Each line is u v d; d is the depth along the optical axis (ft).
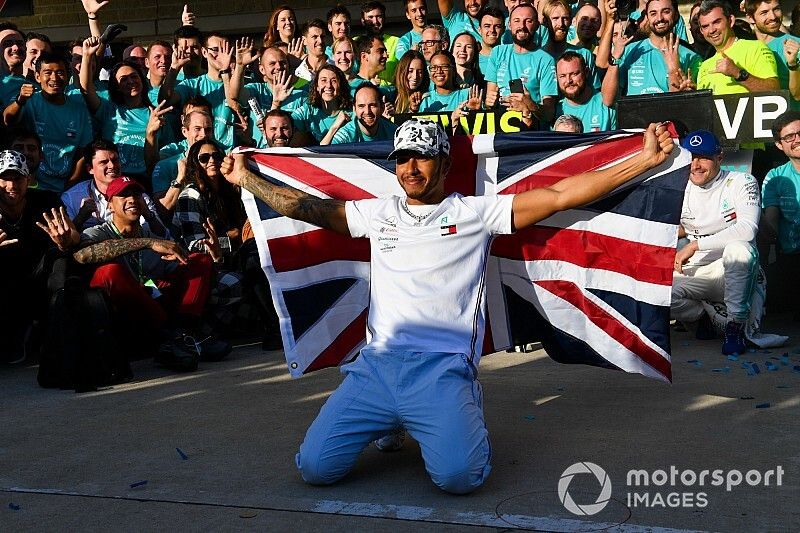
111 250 19.03
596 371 18.89
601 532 10.86
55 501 12.34
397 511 11.68
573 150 14.71
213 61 28.94
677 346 21.29
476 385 12.99
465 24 33.19
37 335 22.20
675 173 14.03
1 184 20.24
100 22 42.39
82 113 25.72
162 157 26.11
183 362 19.69
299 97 29.50
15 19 43.19
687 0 34.86
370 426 12.70
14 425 15.96
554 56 29.73
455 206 13.23
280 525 11.35
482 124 25.25
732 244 20.27
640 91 27.91
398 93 29.17
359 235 13.78
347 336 15.08
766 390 17.04
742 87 26.61
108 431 15.46
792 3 33.76
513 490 12.30
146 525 11.46
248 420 15.94
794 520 11.13
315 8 40.06
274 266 14.85
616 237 14.39
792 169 23.89
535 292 14.83
